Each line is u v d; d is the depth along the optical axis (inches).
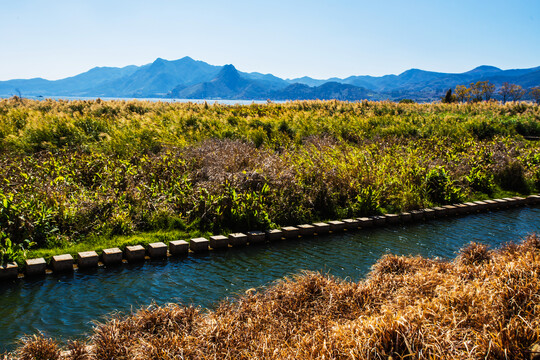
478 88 4471.0
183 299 202.8
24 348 132.6
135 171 371.2
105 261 244.5
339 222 342.3
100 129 600.4
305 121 743.1
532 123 945.5
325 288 174.2
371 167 436.5
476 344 117.8
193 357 125.2
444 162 503.8
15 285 212.8
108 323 147.1
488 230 354.9
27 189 307.0
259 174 362.3
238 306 169.9
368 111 1114.1
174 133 582.9
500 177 532.4
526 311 128.6
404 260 212.1
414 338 118.3
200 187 344.2
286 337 142.1
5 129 555.5
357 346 119.0
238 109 1023.0
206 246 278.5
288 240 311.6
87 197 311.0
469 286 156.6
